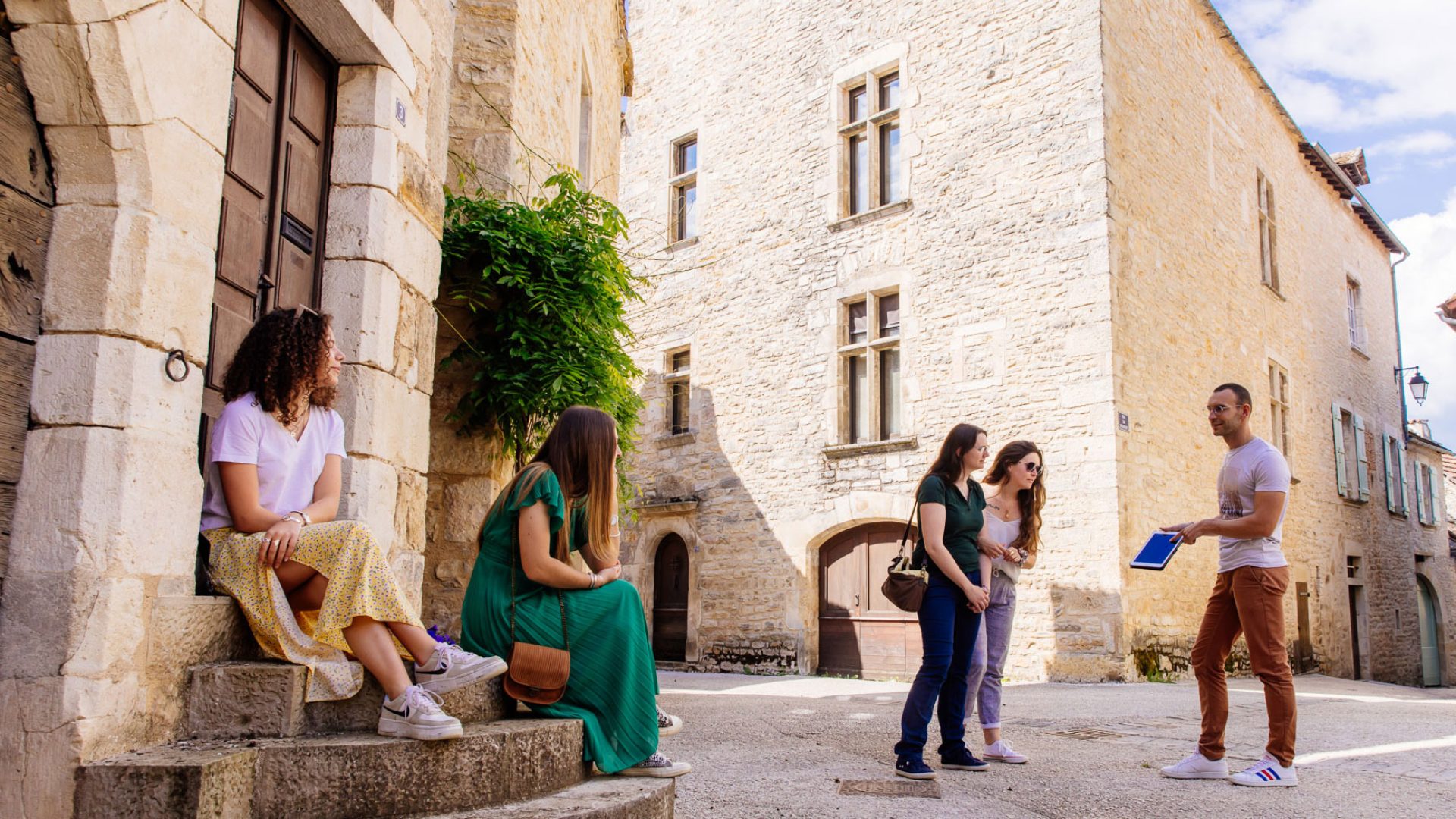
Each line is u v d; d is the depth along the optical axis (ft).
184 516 9.17
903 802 11.78
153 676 8.57
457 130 19.21
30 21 8.21
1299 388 50.42
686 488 46.26
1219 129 44.60
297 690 9.04
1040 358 35.35
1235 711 21.79
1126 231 35.50
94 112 8.49
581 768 10.14
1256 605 13.28
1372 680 54.19
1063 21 36.32
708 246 47.14
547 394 18.08
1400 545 62.18
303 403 10.41
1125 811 11.53
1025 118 36.91
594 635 10.72
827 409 41.11
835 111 42.78
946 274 38.42
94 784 7.66
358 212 13.46
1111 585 32.58
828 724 19.36
